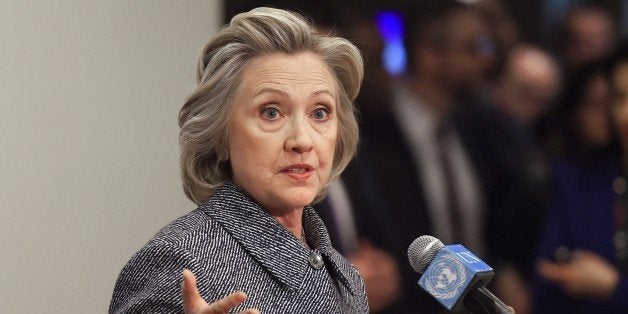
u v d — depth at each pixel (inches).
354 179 427.2
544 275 423.2
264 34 205.3
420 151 427.5
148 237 433.1
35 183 410.9
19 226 407.2
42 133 412.2
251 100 202.4
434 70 427.2
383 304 426.3
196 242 193.2
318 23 427.5
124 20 429.1
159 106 436.1
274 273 197.5
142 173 432.8
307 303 200.2
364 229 426.6
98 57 423.8
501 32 424.2
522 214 422.9
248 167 202.1
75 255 418.6
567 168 421.4
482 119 425.7
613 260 419.5
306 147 199.6
